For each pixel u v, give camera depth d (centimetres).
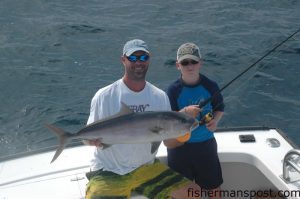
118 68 978
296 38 1095
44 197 409
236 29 1189
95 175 420
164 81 895
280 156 441
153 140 389
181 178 423
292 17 1273
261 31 1163
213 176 446
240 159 452
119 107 415
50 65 991
